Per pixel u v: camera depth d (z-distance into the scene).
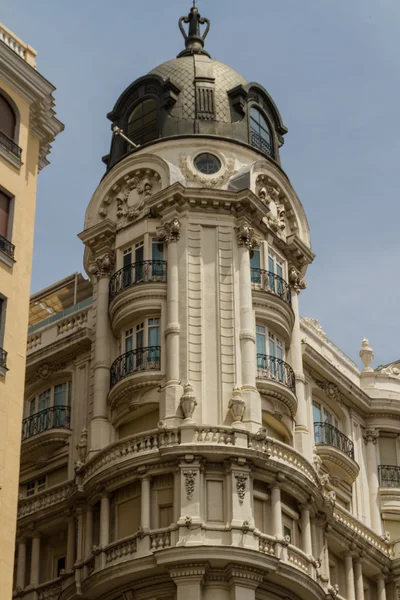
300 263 59.09
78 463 52.62
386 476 62.69
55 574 54.16
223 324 53.25
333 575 56.59
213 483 49.50
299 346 57.06
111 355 55.41
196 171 56.50
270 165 58.44
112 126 61.38
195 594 46.97
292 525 51.84
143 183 57.28
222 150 57.47
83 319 58.34
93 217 58.50
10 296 40.09
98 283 57.06
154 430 50.31
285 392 53.78
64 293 64.12
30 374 59.41
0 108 42.94
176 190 55.03
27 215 42.28
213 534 48.22
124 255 56.72
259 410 51.72
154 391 52.47
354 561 57.72
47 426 57.34
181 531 47.97
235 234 55.41
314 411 60.53
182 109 58.69
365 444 63.41
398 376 65.81
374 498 61.91
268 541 49.12
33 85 44.19
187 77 59.81
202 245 54.78
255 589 48.03
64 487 54.12
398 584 59.12
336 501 59.53
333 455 58.75
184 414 50.81
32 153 44.03
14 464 38.09
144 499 49.53
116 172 58.25
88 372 57.22
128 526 50.16
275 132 61.38
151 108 59.56
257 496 50.22
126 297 54.59
